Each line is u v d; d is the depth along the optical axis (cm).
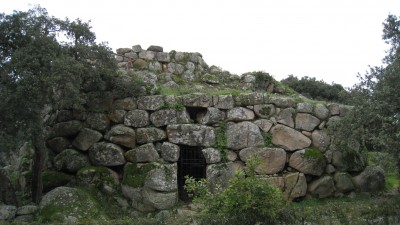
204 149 846
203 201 580
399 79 674
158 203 785
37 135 766
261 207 534
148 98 879
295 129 897
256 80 1184
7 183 774
